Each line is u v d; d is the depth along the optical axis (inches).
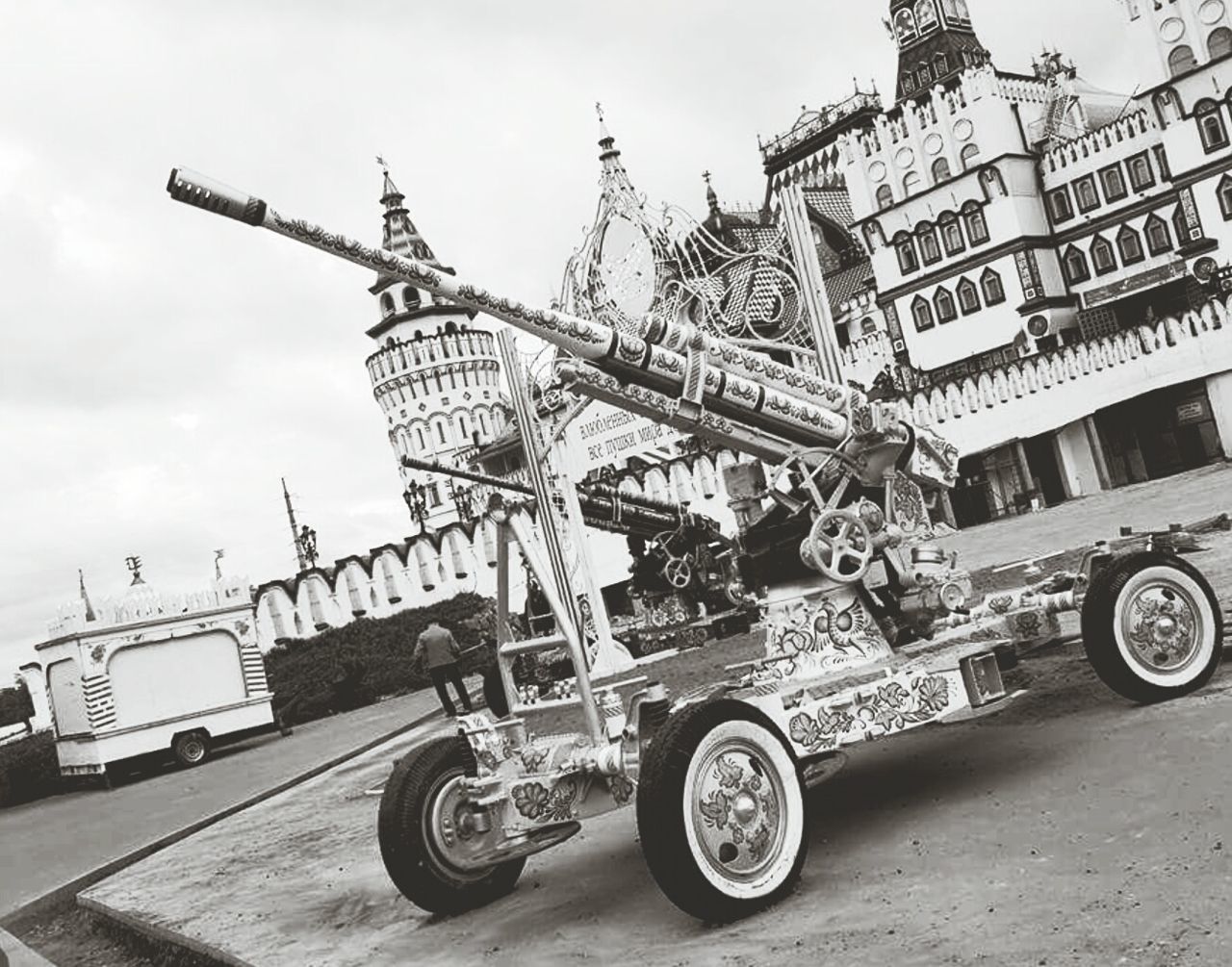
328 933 268.7
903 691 244.2
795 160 2955.2
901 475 298.5
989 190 2124.8
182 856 458.3
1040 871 193.0
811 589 282.4
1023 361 1601.9
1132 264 2043.6
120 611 1051.3
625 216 620.4
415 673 1182.3
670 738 204.2
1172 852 185.5
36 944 376.5
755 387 287.0
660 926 213.6
